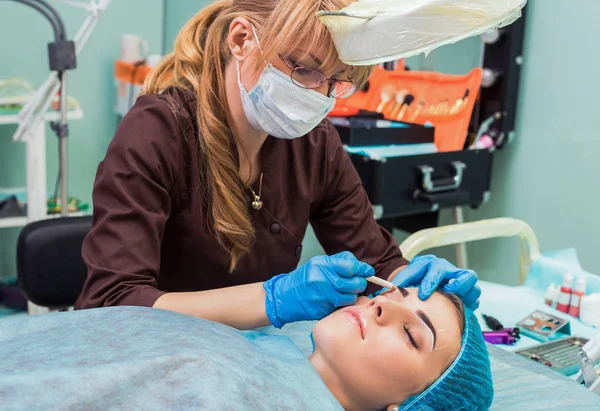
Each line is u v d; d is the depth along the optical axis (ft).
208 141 4.10
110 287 3.70
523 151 8.71
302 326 5.12
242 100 4.08
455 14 3.06
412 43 3.20
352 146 7.77
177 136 4.11
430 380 3.75
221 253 4.46
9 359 2.86
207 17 4.34
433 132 8.20
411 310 3.82
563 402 4.17
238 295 3.77
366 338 3.78
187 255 4.42
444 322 3.85
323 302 3.72
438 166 8.01
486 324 5.94
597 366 4.80
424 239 6.04
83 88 10.34
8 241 10.27
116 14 10.32
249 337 4.11
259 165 4.52
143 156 3.91
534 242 6.61
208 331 3.24
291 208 4.70
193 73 4.26
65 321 3.36
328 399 3.40
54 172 10.43
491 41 8.36
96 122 10.59
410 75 8.95
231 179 4.23
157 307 3.62
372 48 3.29
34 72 9.98
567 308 6.18
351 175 4.93
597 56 7.71
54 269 5.53
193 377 2.79
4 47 9.70
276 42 3.63
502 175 9.01
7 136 9.91
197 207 4.27
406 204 7.92
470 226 6.23
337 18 3.34
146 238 3.83
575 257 6.57
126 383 2.72
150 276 3.84
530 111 8.53
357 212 4.90
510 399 4.27
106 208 3.84
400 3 3.20
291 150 4.63
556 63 8.14
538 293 6.53
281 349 3.82
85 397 2.64
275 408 2.98
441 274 4.09
